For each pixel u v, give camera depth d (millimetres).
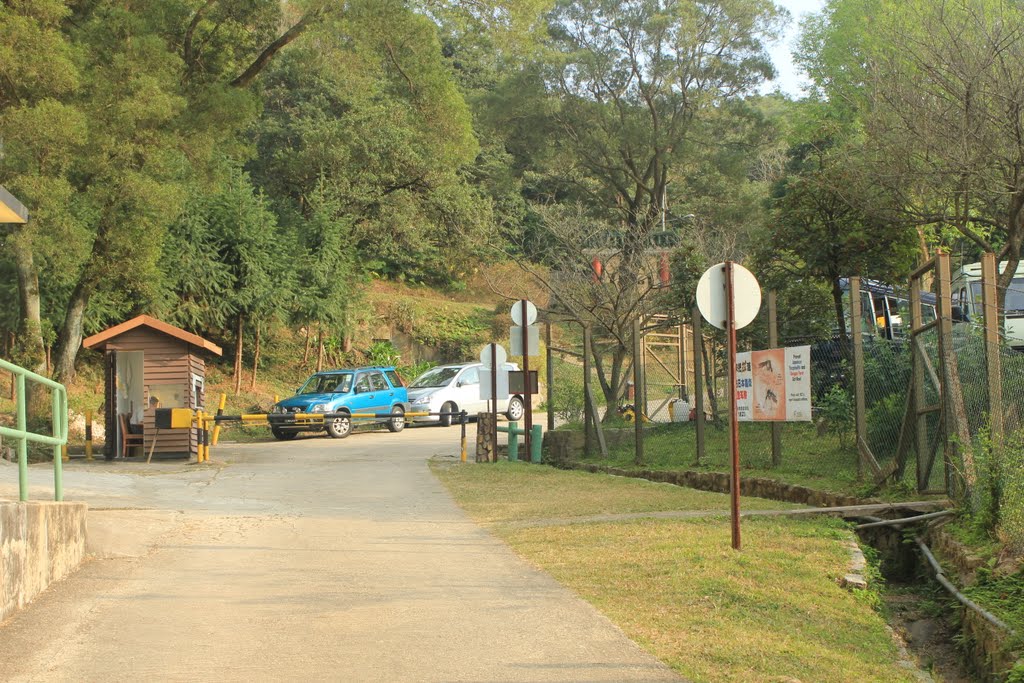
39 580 7426
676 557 8742
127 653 5992
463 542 9977
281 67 42344
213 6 25000
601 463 18297
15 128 20047
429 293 49312
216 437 25703
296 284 35031
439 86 27234
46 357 29562
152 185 22547
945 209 16359
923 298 22547
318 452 22766
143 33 22812
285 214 37062
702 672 5637
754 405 14812
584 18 37750
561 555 9094
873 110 17203
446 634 6473
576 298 23328
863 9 26547
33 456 21484
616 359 22938
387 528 10945
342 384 29406
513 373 20125
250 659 5910
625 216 39000
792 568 8375
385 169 41969
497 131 39281
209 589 7797
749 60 37781
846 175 16266
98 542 9438
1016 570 7664
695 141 37875
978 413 10148
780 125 38969
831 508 10852
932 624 8242
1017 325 19125
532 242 39906
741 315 9523
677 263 21562
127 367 21469
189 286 31922
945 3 16781
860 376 12625
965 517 9508
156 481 16062
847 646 6477
